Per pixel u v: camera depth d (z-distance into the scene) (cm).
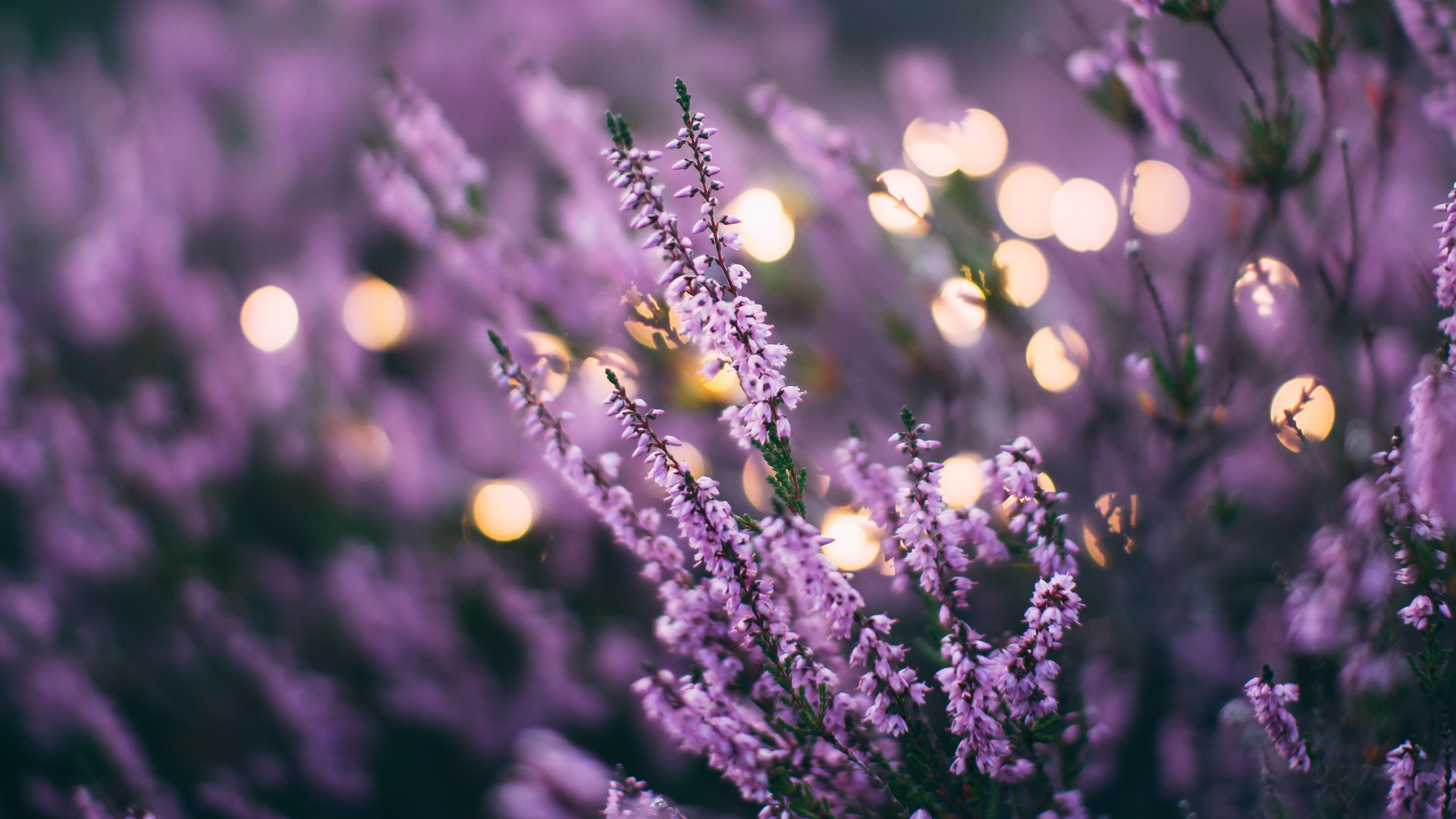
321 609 314
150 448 327
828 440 244
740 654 133
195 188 463
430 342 385
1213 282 211
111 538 308
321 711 286
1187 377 162
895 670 120
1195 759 216
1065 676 152
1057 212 348
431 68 449
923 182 242
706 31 516
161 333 377
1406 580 119
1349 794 131
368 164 217
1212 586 220
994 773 118
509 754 285
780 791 128
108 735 270
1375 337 150
